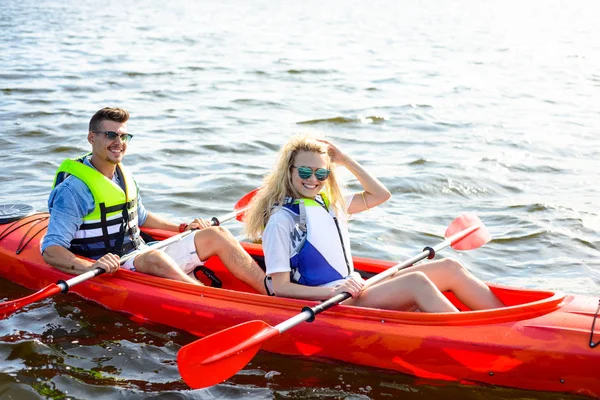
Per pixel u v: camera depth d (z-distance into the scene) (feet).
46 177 22.34
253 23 70.23
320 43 57.11
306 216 12.51
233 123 30.40
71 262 13.78
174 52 49.26
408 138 29.25
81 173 14.01
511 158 26.45
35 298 12.42
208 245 13.98
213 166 24.26
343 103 35.24
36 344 12.98
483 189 22.91
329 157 12.77
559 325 11.80
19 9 74.84
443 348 11.87
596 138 29.68
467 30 70.90
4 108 30.96
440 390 12.02
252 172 23.59
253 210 12.87
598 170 25.18
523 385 11.90
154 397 11.53
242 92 36.96
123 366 12.43
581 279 16.67
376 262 14.49
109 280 14.16
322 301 12.33
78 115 30.25
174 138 27.63
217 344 11.02
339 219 13.10
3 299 14.84
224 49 51.55
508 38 64.95
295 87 38.93
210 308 13.09
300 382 12.16
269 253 12.46
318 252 12.54
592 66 49.24
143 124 29.66
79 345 13.03
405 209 21.09
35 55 45.24
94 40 53.72
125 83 37.99
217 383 11.27
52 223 14.06
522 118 33.24
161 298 13.55
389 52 53.62
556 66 49.14
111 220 14.30
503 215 20.65
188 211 20.35
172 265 13.91
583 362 11.43
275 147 26.94
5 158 24.08
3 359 12.49
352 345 12.34
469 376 12.04
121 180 14.56
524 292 13.09
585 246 18.54
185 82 38.93
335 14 82.99
